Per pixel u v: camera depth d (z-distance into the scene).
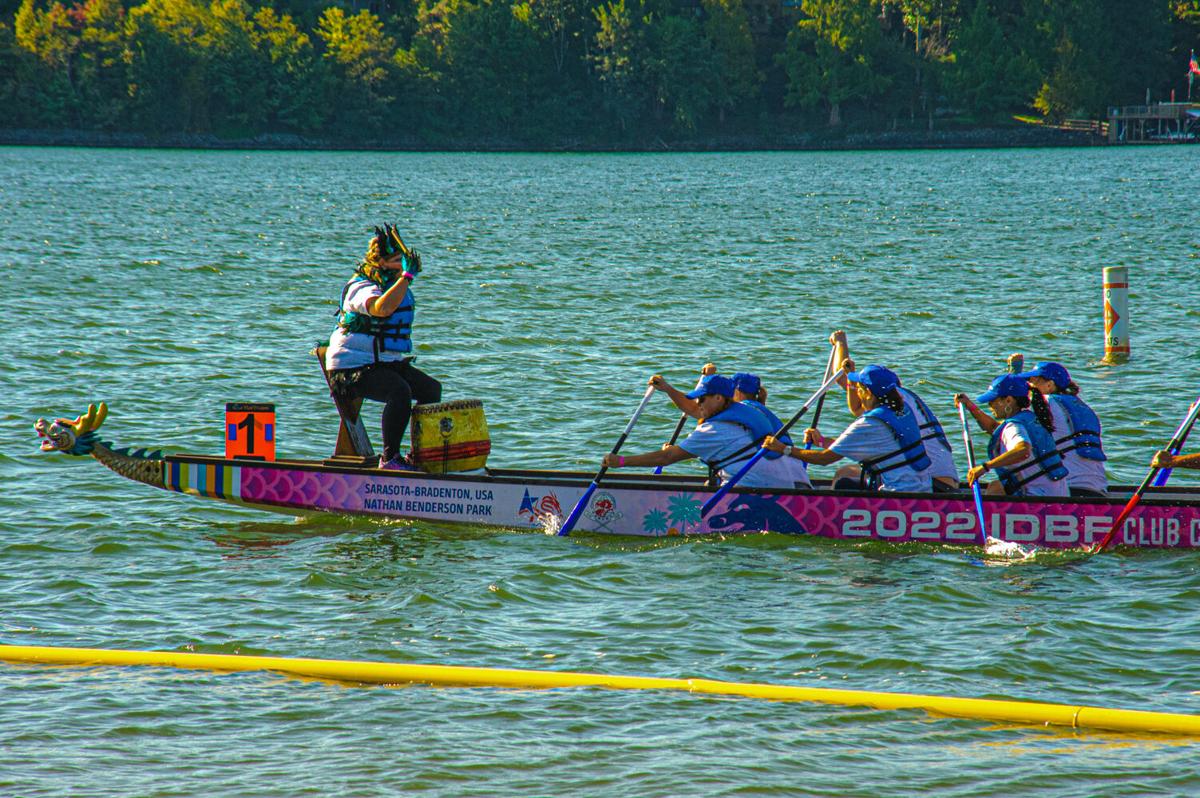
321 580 32.44
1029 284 98.44
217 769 22.08
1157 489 37.91
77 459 44.16
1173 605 30.41
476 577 32.81
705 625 29.22
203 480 38.56
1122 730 23.38
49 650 26.78
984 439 49.88
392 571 33.31
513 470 39.81
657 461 36.78
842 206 196.12
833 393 57.88
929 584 32.03
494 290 94.44
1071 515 35.38
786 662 27.05
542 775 21.91
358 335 37.84
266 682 25.64
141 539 35.81
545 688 25.34
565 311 83.94
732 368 64.25
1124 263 111.50
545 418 52.84
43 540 35.50
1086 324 77.56
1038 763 22.28
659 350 69.44
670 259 118.25
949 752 22.73
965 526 35.56
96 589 31.55
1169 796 21.14
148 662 26.47
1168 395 56.25
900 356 67.69
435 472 38.25
